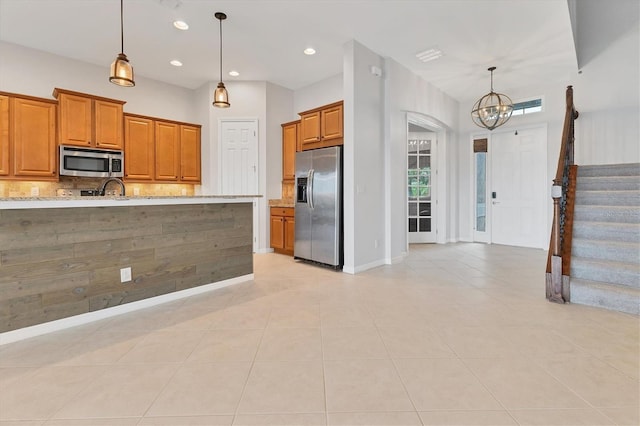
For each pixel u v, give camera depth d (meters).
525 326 2.43
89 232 2.58
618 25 4.80
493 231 6.64
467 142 6.87
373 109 4.48
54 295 2.40
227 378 1.74
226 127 5.69
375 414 1.45
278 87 5.89
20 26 3.80
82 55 4.60
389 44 4.25
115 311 2.71
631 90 4.73
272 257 5.32
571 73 5.14
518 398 1.56
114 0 3.29
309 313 2.73
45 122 4.19
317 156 4.60
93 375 1.78
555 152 5.82
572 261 3.11
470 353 2.02
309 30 3.90
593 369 1.82
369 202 4.43
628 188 3.87
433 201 6.82
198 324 2.50
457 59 4.72
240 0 3.30
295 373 1.79
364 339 2.22
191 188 5.96
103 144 4.64
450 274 4.09
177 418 1.43
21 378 1.75
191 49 4.43
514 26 3.81
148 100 5.48
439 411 1.47
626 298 2.69
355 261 4.20
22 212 2.26
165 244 3.06
